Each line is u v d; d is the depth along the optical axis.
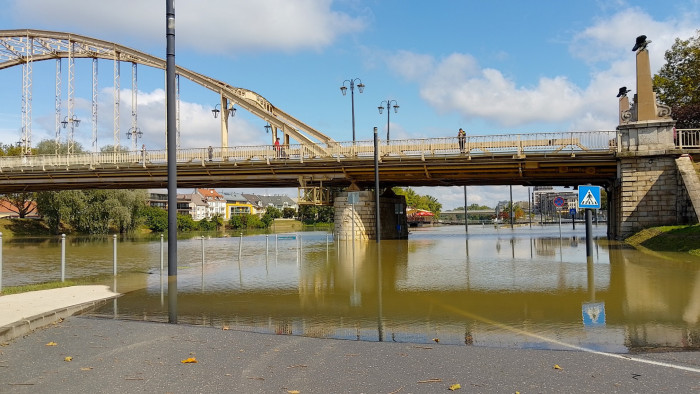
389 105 53.81
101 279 14.66
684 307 8.84
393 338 6.93
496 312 8.73
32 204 93.62
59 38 59.50
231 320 8.38
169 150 14.95
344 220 38.50
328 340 6.82
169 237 14.65
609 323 7.65
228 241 43.06
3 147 89.00
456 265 17.28
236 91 50.09
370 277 14.27
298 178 38.69
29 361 5.89
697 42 42.56
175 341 6.85
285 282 13.45
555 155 31.34
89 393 4.74
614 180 34.03
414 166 34.34
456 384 4.89
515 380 5.02
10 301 9.88
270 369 5.48
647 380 4.96
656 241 23.53
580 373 5.21
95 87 57.53
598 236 37.94
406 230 45.00
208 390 4.81
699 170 27.58
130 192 68.94
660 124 29.27
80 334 7.36
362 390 4.78
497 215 122.38
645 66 30.00
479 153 32.53
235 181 41.34
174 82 15.08
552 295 10.44
